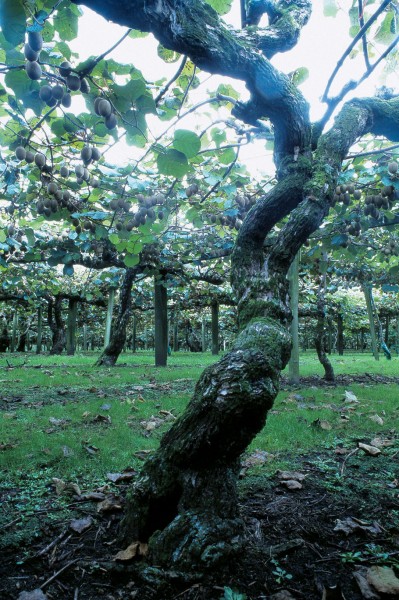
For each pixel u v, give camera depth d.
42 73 1.70
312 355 22.66
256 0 2.40
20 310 21.97
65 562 2.05
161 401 5.74
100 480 3.01
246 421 1.96
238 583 1.88
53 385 7.32
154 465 2.18
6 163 3.01
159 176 4.18
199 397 2.02
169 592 1.80
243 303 2.32
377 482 3.03
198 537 1.90
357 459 3.50
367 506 2.66
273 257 2.32
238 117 2.36
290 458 3.52
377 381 8.66
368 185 3.76
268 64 2.04
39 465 3.25
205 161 3.71
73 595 1.83
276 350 2.02
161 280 11.06
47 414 4.91
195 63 1.90
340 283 11.34
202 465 2.06
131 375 8.84
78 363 12.57
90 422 4.57
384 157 3.65
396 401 5.95
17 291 14.34
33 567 2.02
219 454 2.02
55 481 2.91
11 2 1.39
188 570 1.85
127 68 1.94
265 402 1.90
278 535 2.32
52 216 3.14
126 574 1.93
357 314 21.34
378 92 2.84
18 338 27.45
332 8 2.50
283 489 2.90
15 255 7.57
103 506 2.54
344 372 10.50
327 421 4.43
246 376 1.90
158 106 2.34
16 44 1.49
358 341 38.72
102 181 3.17
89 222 3.40
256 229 2.43
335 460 3.49
